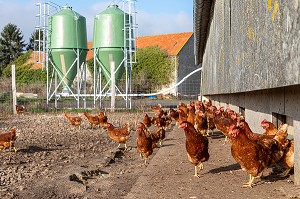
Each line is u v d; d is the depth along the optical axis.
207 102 17.81
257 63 5.22
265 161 6.17
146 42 54.72
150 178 7.18
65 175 7.86
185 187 6.40
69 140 13.62
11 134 11.04
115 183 7.44
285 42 3.94
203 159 7.19
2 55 79.56
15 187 7.17
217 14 10.88
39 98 36.91
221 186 6.35
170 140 12.52
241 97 12.18
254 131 9.77
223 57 9.59
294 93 6.06
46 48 30.41
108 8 30.64
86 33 31.28
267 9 4.60
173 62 50.34
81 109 27.27
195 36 15.91
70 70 30.16
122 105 31.11
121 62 29.97
